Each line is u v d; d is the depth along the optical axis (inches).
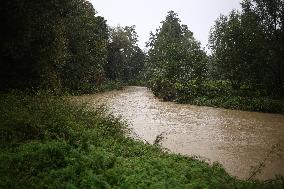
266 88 1595.7
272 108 1268.5
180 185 361.7
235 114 1173.7
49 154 394.3
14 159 376.8
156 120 963.3
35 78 816.3
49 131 466.3
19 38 740.7
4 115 501.0
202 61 1841.8
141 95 1942.7
